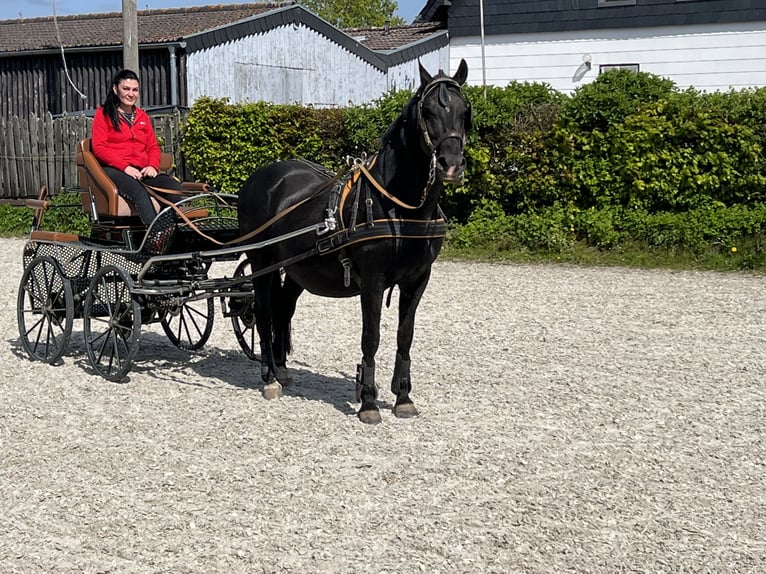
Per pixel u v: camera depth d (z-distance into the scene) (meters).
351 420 7.24
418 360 9.20
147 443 6.73
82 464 6.32
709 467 6.21
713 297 12.46
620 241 15.74
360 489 5.83
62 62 25.30
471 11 23.97
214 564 4.88
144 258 8.31
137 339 8.18
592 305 12.00
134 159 8.78
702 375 8.56
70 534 5.24
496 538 5.14
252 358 9.23
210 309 9.49
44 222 19.50
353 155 18.30
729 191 15.70
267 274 7.86
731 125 15.43
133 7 18.06
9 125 21.27
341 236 6.96
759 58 22.31
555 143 16.25
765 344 9.80
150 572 4.80
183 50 23.62
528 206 16.78
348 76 29.11
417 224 6.78
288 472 6.12
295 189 7.71
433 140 6.31
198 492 5.80
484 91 16.84
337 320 11.23
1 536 5.23
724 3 22.34
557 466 6.21
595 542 5.09
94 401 7.84
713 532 5.22
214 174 18.67
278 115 18.56
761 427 7.04
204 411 7.51
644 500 5.66
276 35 26.36
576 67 23.47
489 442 6.69
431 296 12.73
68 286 8.82
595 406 7.58
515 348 9.69
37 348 9.88
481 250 16.23
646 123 15.66
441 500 5.65
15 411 7.58
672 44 22.83
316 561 4.89
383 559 4.90
